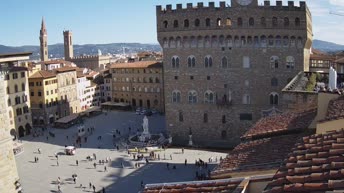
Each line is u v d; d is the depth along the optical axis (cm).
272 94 11031
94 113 18262
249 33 10900
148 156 10544
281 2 10569
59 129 15400
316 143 1628
